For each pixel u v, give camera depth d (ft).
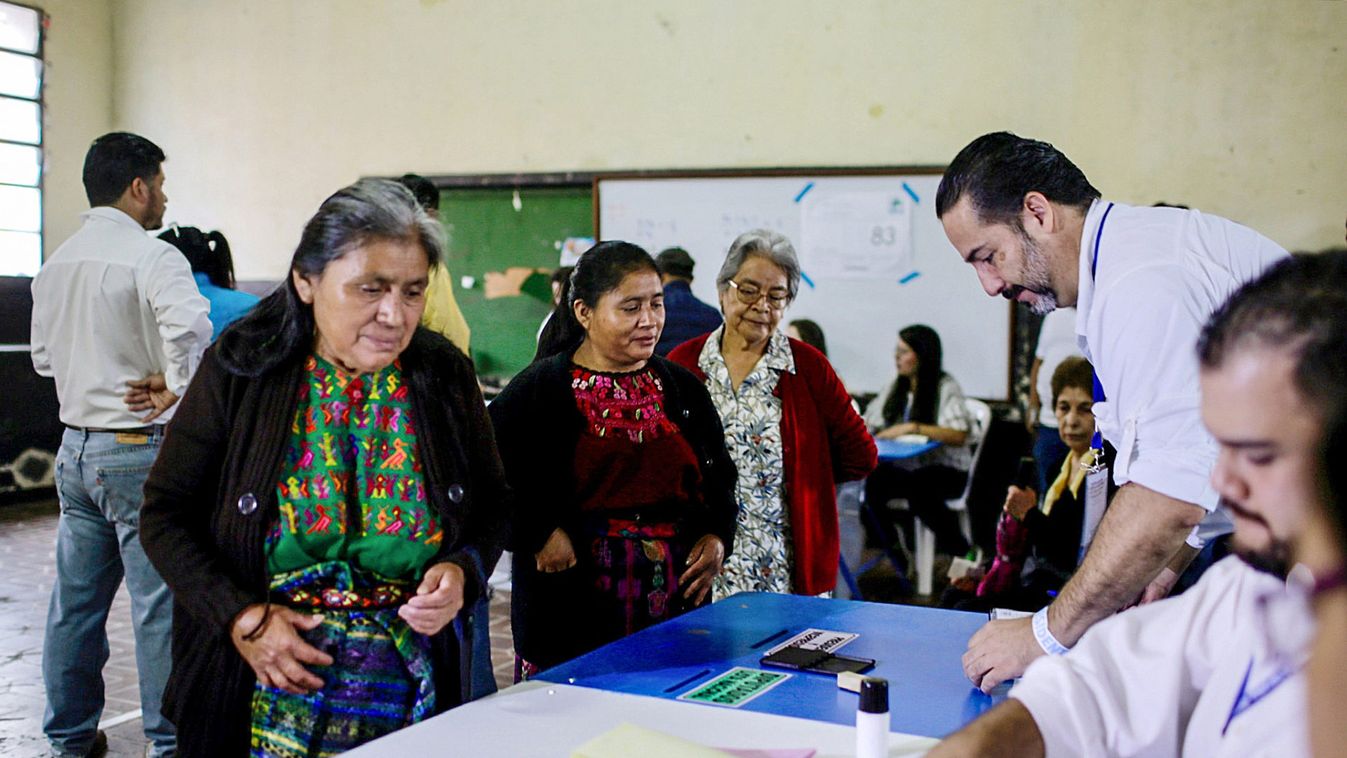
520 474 7.68
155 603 9.84
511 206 20.44
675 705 5.26
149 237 10.32
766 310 9.01
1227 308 2.60
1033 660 5.25
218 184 23.26
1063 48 17.08
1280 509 2.37
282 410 5.16
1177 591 7.42
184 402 5.31
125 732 11.20
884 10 17.99
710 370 9.31
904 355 17.69
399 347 5.12
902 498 16.98
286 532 5.14
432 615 5.14
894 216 17.99
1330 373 2.27
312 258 4.95
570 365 7.89
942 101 17.78
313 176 22.30
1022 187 5.80
